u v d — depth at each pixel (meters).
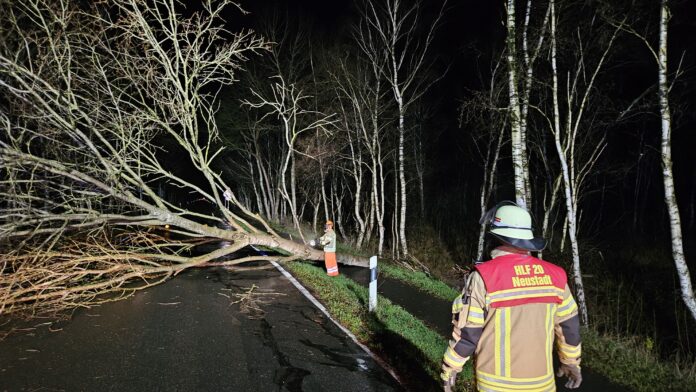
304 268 11.09
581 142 12.41
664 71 7.34
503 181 23.55
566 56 11.01
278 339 6.45
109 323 7.09
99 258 8.38
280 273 10.84
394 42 14.48
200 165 10.16
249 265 11.78
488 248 2.88
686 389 5.34
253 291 9.14
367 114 17.03
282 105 12.44
